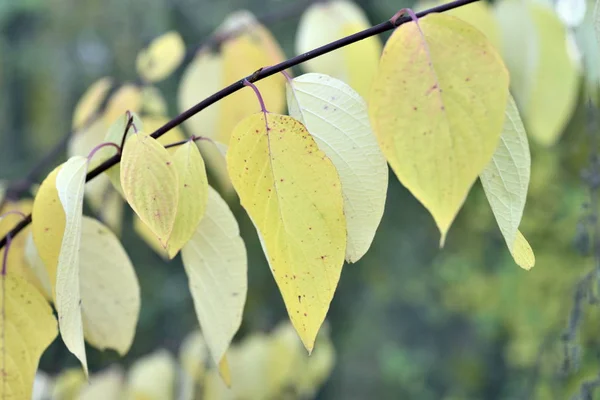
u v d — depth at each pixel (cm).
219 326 62
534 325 204
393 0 228
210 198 62
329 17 77
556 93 80
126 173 55
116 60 268
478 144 49
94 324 66
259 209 54
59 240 62
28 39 283
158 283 299
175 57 97
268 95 76
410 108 50
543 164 197
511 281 226
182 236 58
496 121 49
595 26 54
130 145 56
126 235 281
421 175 49
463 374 311
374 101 50
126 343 67
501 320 256
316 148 54
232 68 81
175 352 143
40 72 282
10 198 89
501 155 53
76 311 56
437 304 363
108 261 66
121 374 110
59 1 269
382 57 50
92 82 276
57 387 115
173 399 112
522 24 78
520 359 219
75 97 283
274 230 54
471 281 255
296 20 230
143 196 55
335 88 56
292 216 54
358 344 447
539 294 204
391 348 426
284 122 54
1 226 69
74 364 205
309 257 54
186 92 82
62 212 61
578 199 185
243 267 62
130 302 66
